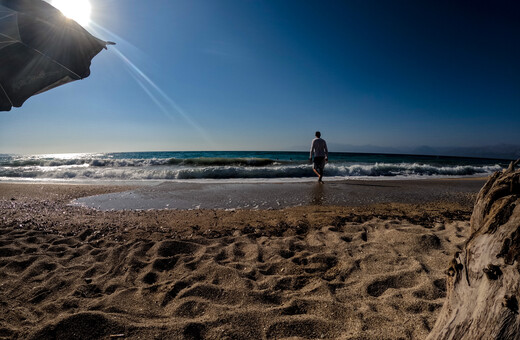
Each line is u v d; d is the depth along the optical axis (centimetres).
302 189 937
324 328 210
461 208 632
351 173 1456
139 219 545
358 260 334
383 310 232
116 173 1344
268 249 380
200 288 270
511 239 117
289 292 270
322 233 450
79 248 387
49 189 937
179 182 1149
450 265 151
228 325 214
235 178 1319
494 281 118
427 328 202
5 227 483
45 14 168
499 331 108
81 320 212
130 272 314
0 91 194
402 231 436
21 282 291
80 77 201
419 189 932
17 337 198
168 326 211
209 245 399
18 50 185
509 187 133
